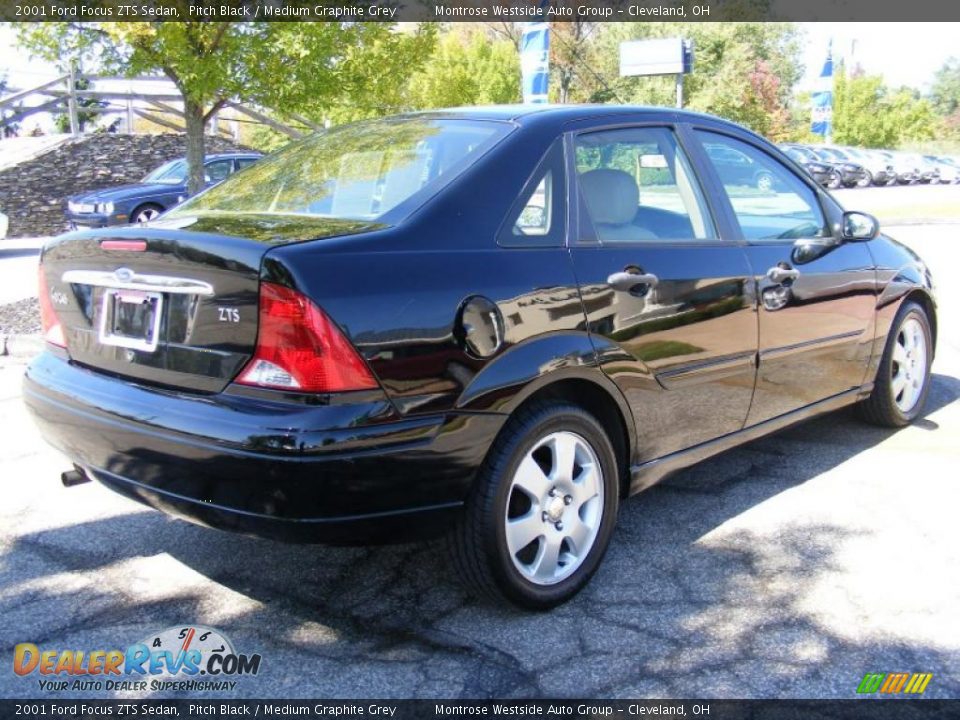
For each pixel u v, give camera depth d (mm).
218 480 2609
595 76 39594
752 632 2965
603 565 3455
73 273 3129
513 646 2902
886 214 19484
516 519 2980
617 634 2965
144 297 2869
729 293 3623
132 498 2977
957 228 17188
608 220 3318
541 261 3012
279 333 2533
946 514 3883
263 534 2654
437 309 2703
